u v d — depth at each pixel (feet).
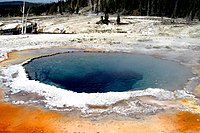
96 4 246.88
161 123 35.99
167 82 53.47
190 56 75.41
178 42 96.12
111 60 71.72
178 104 42.06
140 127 34.96
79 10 261.65
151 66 65.21
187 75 57.72
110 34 113.39
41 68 63.41
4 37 103.60
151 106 41.09
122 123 35.96
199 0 184.44
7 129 34.14
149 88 48.44
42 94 45.50
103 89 50.60
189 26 123.13
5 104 41.73
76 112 39.04
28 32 143.13
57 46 88.63
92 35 110.22
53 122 36.11
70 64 67.62
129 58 73.87
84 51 81.71
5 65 63.52
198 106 41.42
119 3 218.79
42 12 258.16
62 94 45.21
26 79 53.16
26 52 79.20
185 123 36.04
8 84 50.37
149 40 99.45
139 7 204.23
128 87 51.37
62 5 263.08
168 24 130.62
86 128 34.65
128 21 146.61
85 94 45.01
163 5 196.13
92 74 59.57
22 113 38.65
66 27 143.23
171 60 71.15
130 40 99.14
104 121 36.47
